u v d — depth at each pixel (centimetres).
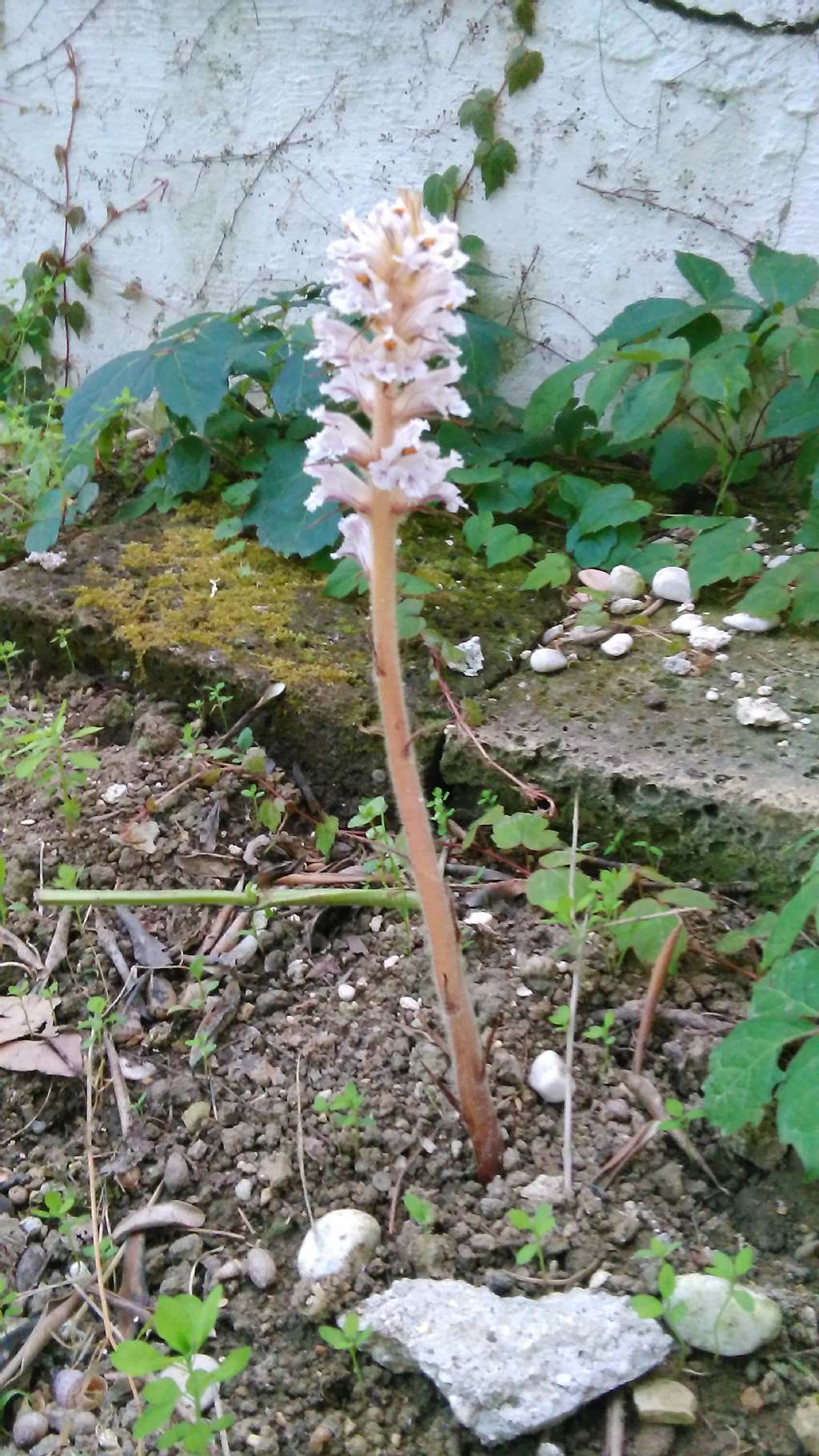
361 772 62
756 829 54
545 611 69
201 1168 46
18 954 55
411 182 84
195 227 93
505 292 85
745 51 73
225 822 61
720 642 66
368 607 70
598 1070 47
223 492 80
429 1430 37
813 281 73
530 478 75
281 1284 42
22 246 102
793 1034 40
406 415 34
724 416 75
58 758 58
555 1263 41
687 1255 41
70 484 78
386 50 81
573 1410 36
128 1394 40
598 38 75
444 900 39
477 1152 44
